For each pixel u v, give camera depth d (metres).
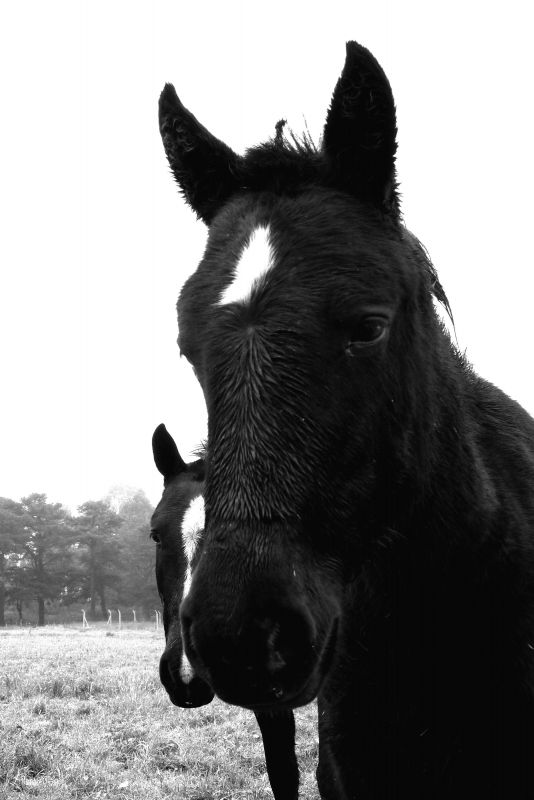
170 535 5.10
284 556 1.78
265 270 1.98
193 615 1.72
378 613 2.51
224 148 2.44
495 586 2.48
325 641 1.83
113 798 5.59
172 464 5.73
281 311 1.91
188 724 8.00
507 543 2.52
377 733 2.54
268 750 4.62
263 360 1.88
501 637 2.46
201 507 5.13
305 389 1.87
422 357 2.28
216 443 1.89
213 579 1.75
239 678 1.69
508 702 2.42
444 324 2.85
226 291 2.00
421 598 2.48
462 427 2.53
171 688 4.69
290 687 1.74
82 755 6.65
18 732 7.33
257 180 2.31
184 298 2.17
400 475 2.11
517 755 2.39
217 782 5.99
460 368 3.03
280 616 1.73
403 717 2.49
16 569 71.12
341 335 1.94
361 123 2.18
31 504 74.62
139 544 73.69
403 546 2.42
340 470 1.92
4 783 5.90
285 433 1.84
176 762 6.55
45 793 5.66
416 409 2.20
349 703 2.59
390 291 2.04
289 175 2.26
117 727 7.75
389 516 2.13
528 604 2.51
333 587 1.92
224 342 1.93
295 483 1.83
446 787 2.48
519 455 2.92
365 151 2.18
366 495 1.99
